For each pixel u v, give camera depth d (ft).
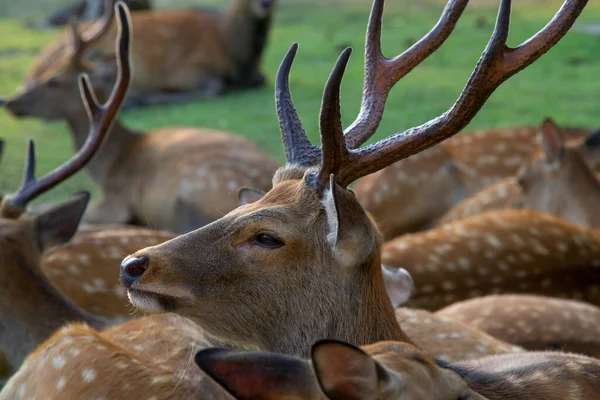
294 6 110.93
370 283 18.06
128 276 17.76
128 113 70.33
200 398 19.12
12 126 68.69
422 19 97.30
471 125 60.18
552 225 33.37
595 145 42.37
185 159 50.70
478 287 32.27
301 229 17.81
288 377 12.11
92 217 53.16
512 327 27.48
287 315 17.89
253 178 49.39
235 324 17.93
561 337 27.22
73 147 59.98
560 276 32.76
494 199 42.73
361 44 88.17
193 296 17.69
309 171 18.39
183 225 50.19
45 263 31.22
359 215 17.63
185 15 76.64
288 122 19.43
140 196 52.13
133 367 20.18
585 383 17.65
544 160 41.01
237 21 76.33
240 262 17.79
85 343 21.09
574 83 70.64
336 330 17.92
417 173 45.98
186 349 21.30
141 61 73.77
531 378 17.52
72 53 57.31
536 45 18.07
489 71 18.11
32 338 26.32
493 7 102.89
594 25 89.86
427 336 24.25
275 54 86.38
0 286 26.48
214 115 68.44
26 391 21.43
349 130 19.36
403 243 32.94
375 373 11.94
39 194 28.96
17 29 103.76
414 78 73.46
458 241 32.73
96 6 94.17
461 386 12.60
